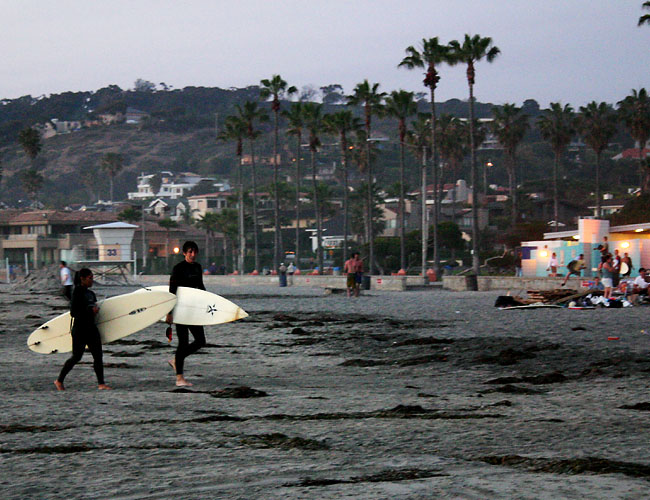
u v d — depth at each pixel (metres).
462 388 15.72
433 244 97.94
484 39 88.94
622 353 20.02
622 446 9.47
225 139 126.38
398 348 23.58
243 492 7.50
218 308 15.88
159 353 23.31
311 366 20.22
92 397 14.15
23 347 25.55
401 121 110.75
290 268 104.69
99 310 16.14
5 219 172.62
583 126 138.00
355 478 8.01
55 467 8.65
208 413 12.40
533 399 13.70
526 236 116.31
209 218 181.50
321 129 122.38
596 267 64.56
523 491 7.34
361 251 131.00
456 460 8.88
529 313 34.41
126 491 7.63
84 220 170.75
